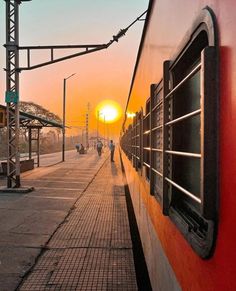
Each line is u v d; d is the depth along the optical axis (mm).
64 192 13492
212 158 1692
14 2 12945
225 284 1499
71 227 8047
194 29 2041
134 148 8461
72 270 5387
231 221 1456
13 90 13211
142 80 6000
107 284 4859
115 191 13914
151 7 4355
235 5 1455
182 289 2354
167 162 2971
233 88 1469
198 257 1943
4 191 13141
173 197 2793
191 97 2555
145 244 5113
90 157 44531
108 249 6410
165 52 3197
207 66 1693
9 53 13102
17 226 8102
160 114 3619
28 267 5488
